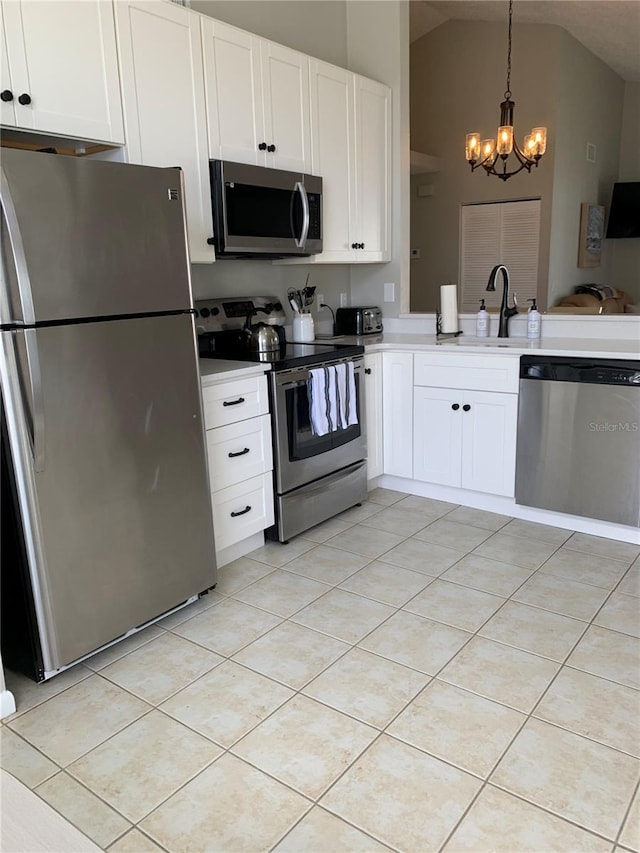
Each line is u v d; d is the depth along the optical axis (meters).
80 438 2.04
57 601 2.05
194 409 2.43
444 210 7.05
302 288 4.01
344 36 4.16
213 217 2.92
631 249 8.00
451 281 7.14
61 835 1.00
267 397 2.95
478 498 3.54
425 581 2.72
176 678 2.12
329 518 3.43
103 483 2.13
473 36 6.52
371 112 3.88
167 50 2.64
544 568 2.81
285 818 1.55
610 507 3.04
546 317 3.62
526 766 1.69
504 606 2.50
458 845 1.46
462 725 1.85
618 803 1.57
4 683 1.96
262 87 3.10
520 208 6.54
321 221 3.50
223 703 1.99
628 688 1.99
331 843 1.48
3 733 1.88
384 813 1.56
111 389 2.12
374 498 3.78
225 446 2.76
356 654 2.22
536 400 3.15
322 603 2.57
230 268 3.52
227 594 2.67
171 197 2.23
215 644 2.31
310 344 3.54
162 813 1.58
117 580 2.23
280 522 3.08
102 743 1.83
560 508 3.20
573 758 1.72
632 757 1.71
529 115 6.33
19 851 0.96
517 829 1.50
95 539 2.14
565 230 6.73
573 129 6.63
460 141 6.81
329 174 3.60
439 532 3.24
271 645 2.29
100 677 2.15
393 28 3.96
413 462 3.70
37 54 2.20
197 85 2.78
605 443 2.99
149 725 1.90
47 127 2.26
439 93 6.87
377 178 4.01
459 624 2.38
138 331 2.18
